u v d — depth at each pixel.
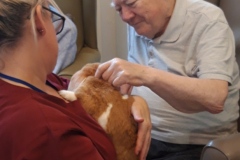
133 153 0.89
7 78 0.73
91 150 0.73
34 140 0.66
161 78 1.00
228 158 0.89
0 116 0.69
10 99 0.71
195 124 1.20
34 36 0.72
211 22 1.12
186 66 1.17
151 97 1.22
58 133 0.67
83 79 0.96
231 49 1.13
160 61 1.23
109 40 2.48
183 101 1.04
